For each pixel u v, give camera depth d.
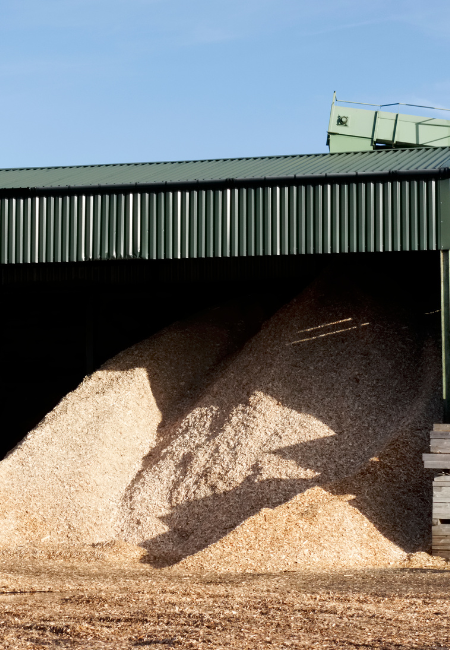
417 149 22.12
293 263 21.83
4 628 8.26
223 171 20.02
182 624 8.25
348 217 16.59
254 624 8.16
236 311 21.86
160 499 15.72
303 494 14.19
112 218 17.64
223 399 18.16
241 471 15.62
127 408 18.67
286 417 16.78
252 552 12.69
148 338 21.14
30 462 17.22
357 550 12.65
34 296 22.52
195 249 17.20
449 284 15.88
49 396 23.00
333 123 24.83
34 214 18.00
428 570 11.68
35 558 13.84
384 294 20.09
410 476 14.22
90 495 16.17
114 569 12.82
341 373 17.64
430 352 17.80
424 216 16.25
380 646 7.21
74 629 8.05
